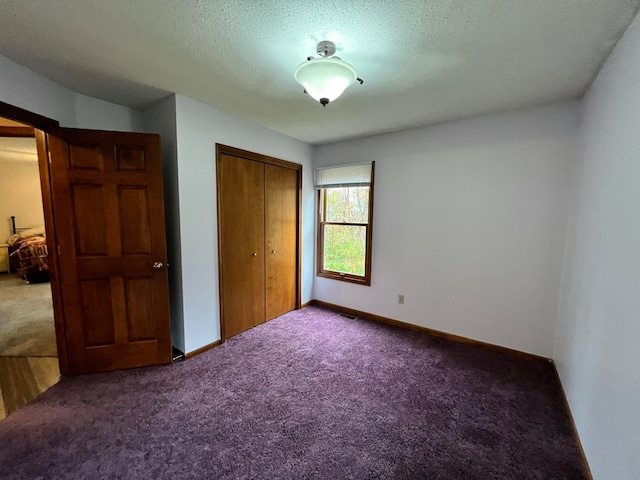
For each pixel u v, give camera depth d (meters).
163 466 1.50
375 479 1.45
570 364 2.01
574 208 2.26
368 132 3.31
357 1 1.29
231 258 2.99
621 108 1.46
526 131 2.55
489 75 1.96
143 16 1.42
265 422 1.82
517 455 1.60
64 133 2.14
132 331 2.42
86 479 1.43
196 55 1.78
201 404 1.99
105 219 2.28
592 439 1.49
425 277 3.17
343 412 1.93
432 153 3.04
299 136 3.53
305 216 3.90
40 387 2.17
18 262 5.18
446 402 2.04
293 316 3.67
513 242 2.67
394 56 1.75
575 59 1.73
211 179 2.70
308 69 1.59
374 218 3.50
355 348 2.83
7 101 1.83
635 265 1.19
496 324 2.79
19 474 1.45
